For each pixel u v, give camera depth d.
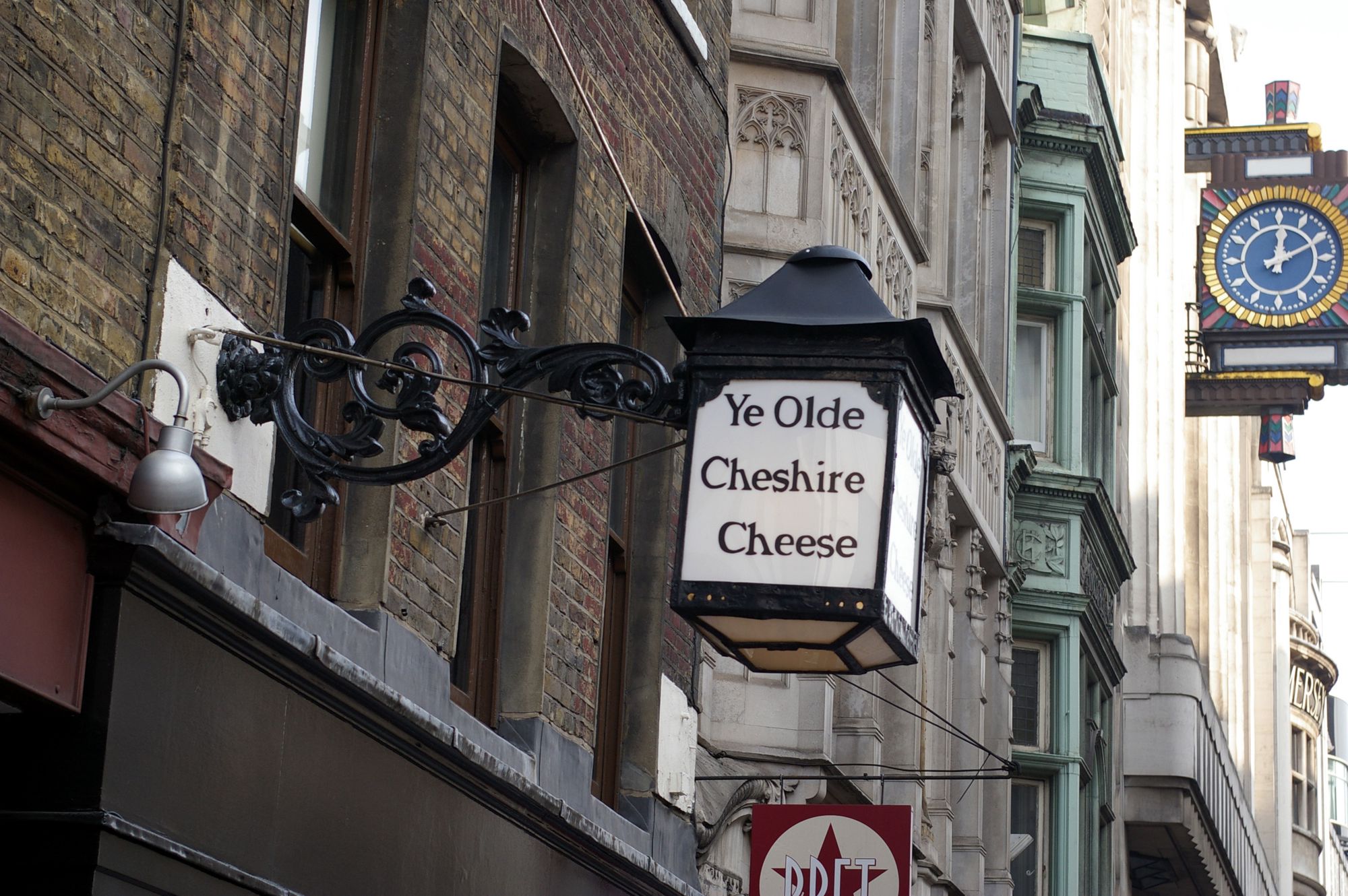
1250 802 64.19
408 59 10.66
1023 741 32.97
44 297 7.38
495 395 7.93
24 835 7.43
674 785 14.96
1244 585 67.81
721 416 7.50
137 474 7.11
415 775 10.20
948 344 25.80
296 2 9.37
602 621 13.58
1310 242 48.28
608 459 13.79
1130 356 49.00
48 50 7.43
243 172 8.80
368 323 10.41
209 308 8.41
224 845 8.30
